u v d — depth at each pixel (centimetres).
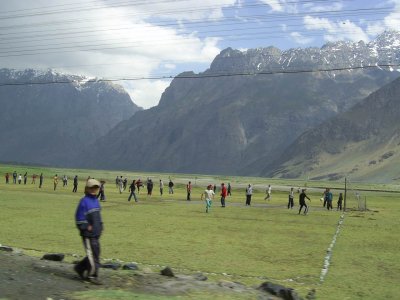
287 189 10725
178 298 942
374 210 5103
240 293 1032
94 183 1046
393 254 1964
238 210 4244
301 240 2316
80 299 874
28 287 927
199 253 1822
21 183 9119
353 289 1338
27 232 2259
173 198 5950
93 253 1029
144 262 1603
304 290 1298
